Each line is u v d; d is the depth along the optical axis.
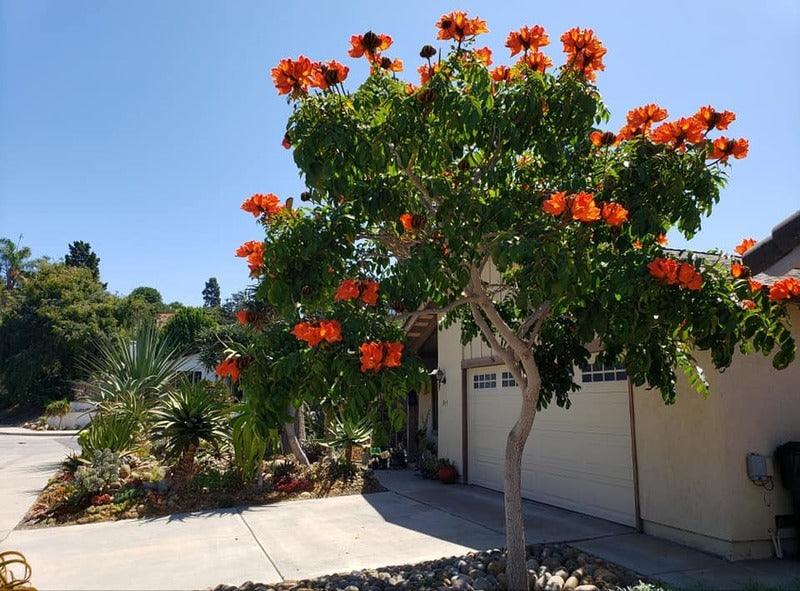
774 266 9.48
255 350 4.57
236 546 7.10
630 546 6.81
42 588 5.55
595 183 5.16
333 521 8.43
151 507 9.14
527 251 4.16
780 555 6.38
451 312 6.69
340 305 4.61
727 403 6.55
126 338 18.75
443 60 4.95
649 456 7.42
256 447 10.17
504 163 5.45
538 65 5.11
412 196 5.43
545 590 5.25
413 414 15.55
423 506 9.47
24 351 34.97
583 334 4.79
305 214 5.22
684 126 4.71
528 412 5.38
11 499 10.11
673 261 4.31
